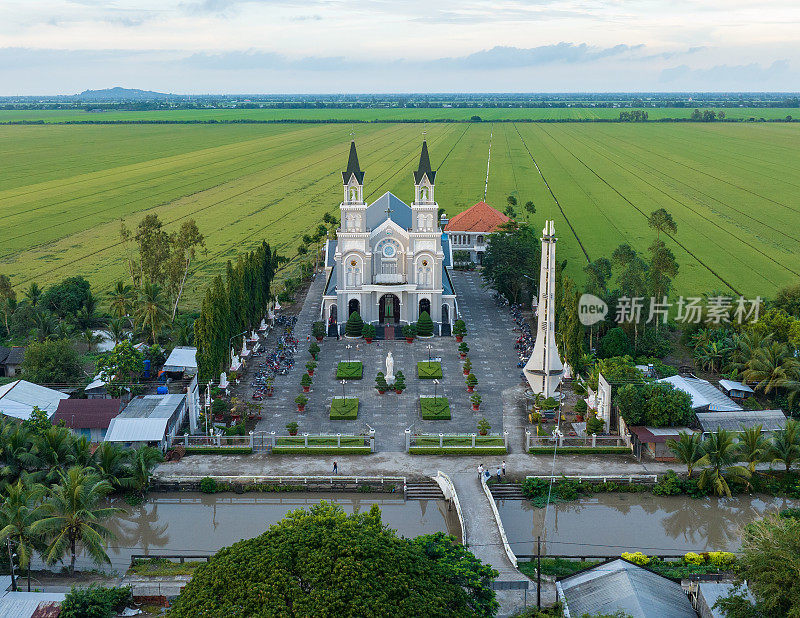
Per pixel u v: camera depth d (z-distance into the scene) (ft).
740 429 363.15
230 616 193.06
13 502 271.90
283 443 375.86
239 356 487.61
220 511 332.39
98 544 272.51
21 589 262.06
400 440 383.65
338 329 548.31
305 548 211.41
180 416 393.50
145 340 515.50
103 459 328.70
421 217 543.80
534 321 574.97
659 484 340.18
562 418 407.23
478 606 223.92
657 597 240.53
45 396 400.26
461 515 309.42
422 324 537.65
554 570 277.85
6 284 553.64
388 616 192.75
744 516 327.67
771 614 214.90
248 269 526.57
